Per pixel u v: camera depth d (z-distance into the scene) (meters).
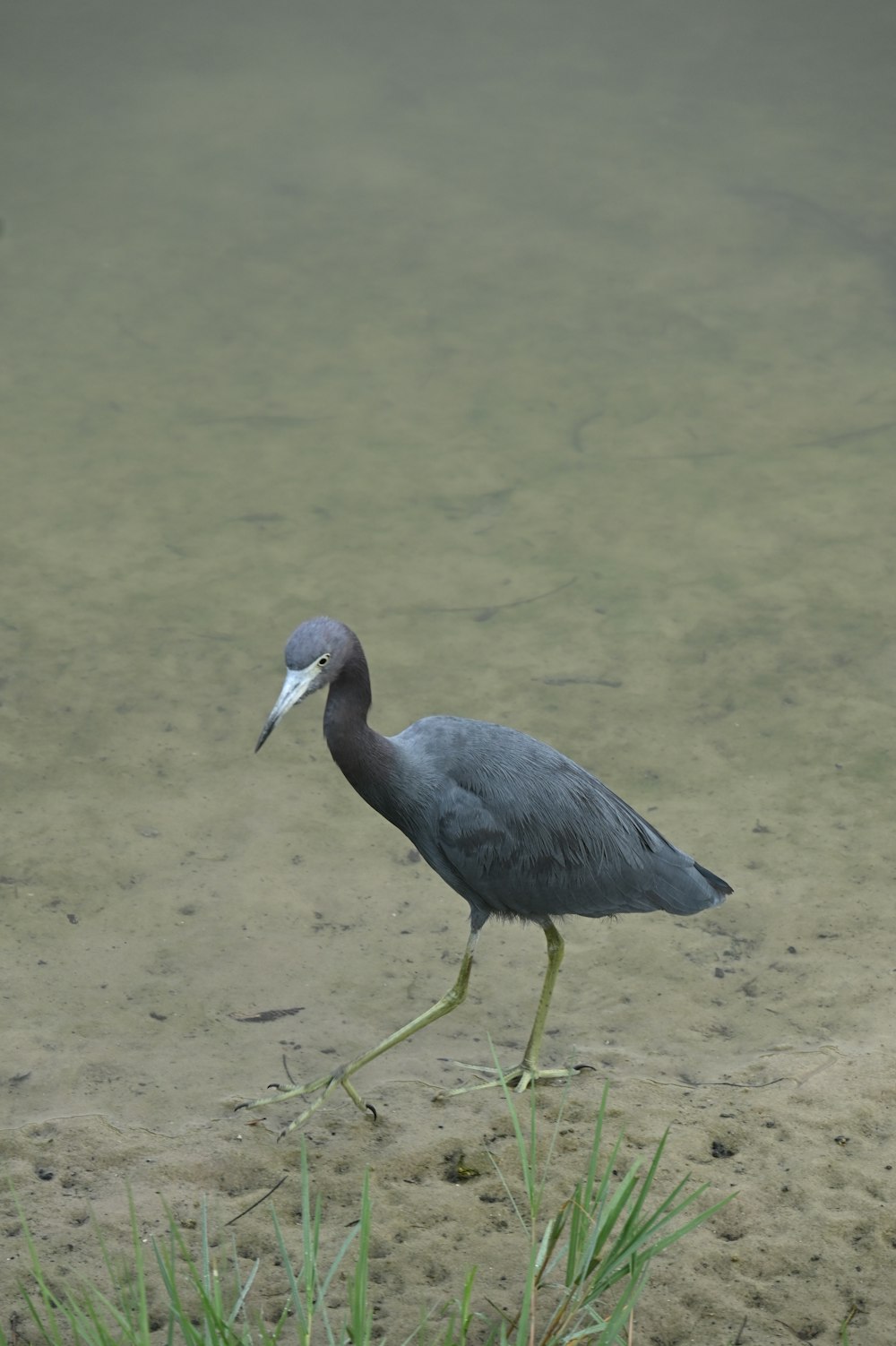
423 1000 9.65
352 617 14.40
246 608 14.54
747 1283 6.94
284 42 33.84
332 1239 7.30
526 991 9.78
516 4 36.47
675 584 15.08
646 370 20.11
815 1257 7.11
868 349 20.69
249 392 19.42
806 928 10.18
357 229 24.70
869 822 11.34
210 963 9.88
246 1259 7.18
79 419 18.56
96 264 23.22
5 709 12.77
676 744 12.44
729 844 11.09
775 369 20.11
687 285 22.81
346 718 8.55
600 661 13.69
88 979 9.66
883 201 25.69
